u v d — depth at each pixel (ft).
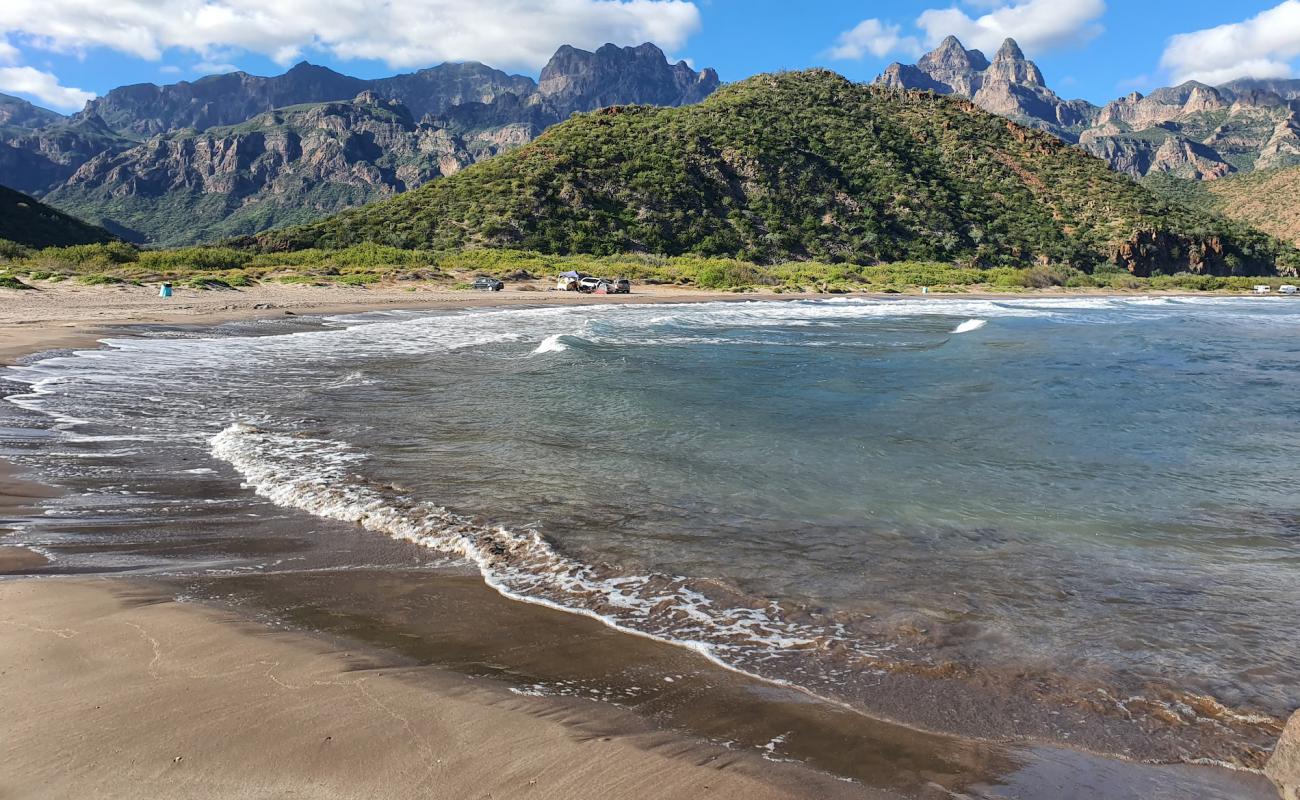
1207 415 39.96
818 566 19.38
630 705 12.38
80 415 36.45
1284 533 22.22
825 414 39.37
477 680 12.97
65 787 9.76
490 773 10.26
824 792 10.16
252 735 10.94
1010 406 41.93
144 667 12.91
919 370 55.83
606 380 49.88
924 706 12.71
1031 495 25.89
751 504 24.53
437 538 20.67
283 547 19.90
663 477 27.53
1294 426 37.27
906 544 21.11
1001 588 18.08
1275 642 15.39
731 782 10.27
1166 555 20.44
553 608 16.43
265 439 32.19
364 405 40.88
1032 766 11.08
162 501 23.62
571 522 22.36
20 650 13.41
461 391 45.50
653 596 17.26
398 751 10.68
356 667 13.23
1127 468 29.45
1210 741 11.91
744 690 13.08
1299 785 10.25
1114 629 15.93
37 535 20.30
